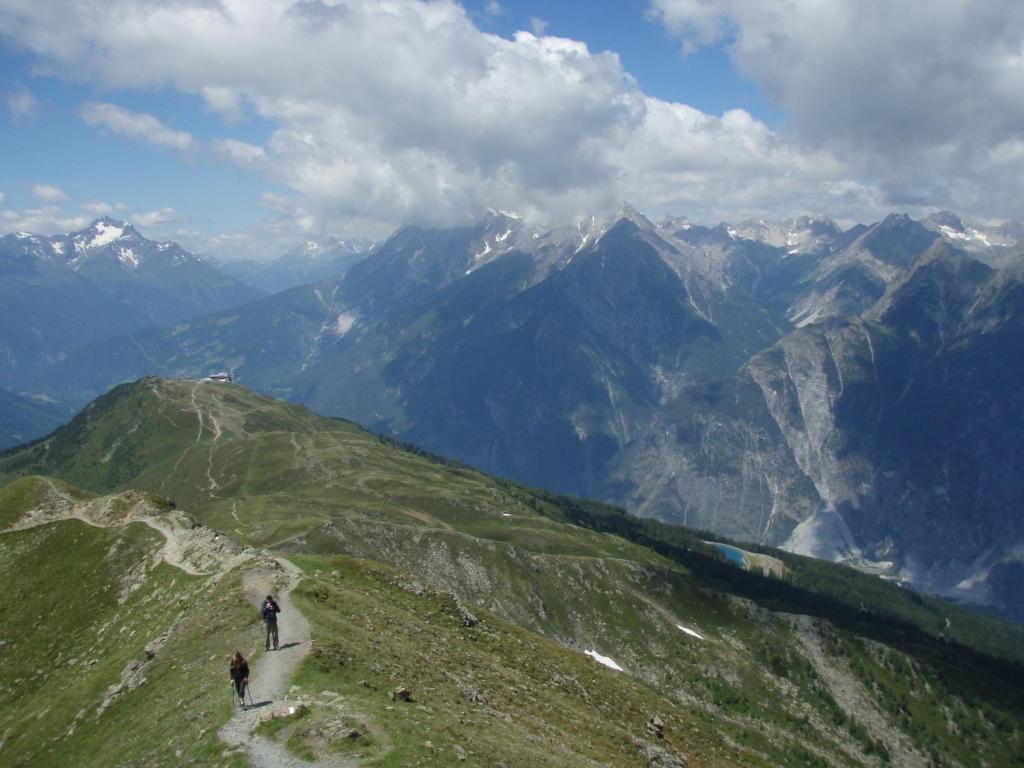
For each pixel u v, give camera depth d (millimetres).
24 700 80562
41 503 124375
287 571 85938
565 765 51094
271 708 46375
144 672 65312
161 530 111562
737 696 191250
